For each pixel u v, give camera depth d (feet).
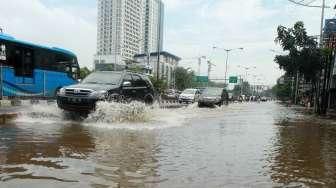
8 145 26.03
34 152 23.79
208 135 35.17
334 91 101.55
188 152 25.62
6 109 53.06
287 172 20.74
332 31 104.88
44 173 18.57
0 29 68.85
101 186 16.69
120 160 22.17
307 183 18.57
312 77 116.47
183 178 18.62
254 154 25.85
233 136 35.17
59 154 23.39
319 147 30.42
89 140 29.27
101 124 40.78
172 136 33.27
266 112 84.02
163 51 308.60
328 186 18.15
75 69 84.38
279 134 38.47
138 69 203.62
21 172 18.65
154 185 17.20
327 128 48.26
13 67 67.05
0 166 19.81
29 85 70.74
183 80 307.17
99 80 48.21
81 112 44.83
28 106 59.11
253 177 19.38
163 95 164.66
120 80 48.19
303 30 110.52
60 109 45.55
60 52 79.36
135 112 46.75
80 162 21.25
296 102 207.41
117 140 29.73
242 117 62.03
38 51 73.15
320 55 109.29
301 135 38.60
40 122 40.98
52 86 76.95
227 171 20.44
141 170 19.88
